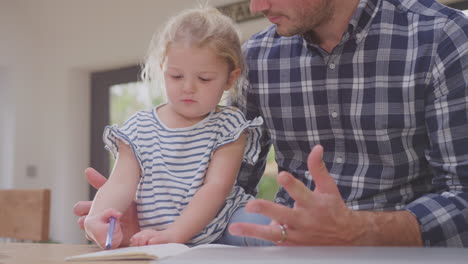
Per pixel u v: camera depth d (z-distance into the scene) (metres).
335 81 1.15
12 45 3.71
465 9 2.38
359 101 1.13
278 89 1.22
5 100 3.77
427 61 1.07
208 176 0.95
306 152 1.21
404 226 0.81
